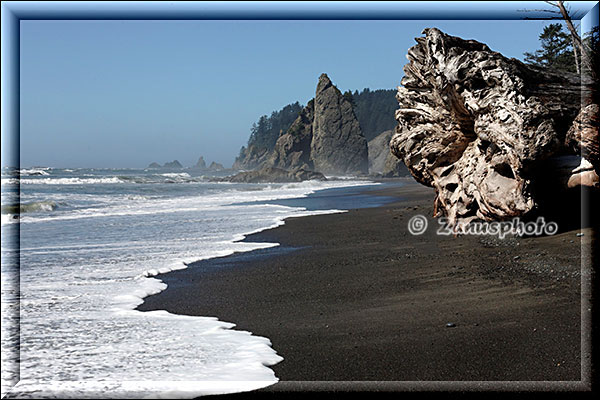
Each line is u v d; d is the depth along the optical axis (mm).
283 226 14211
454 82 10547
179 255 9898
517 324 5324
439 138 12711
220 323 5848
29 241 11516
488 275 7500
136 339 5297
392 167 91312
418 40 12883
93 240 11719
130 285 7559
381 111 148250
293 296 6992
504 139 9625
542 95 9781
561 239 8969
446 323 5500
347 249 10430
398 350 4828
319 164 118125
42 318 5945
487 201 10453
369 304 6449
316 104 121000
